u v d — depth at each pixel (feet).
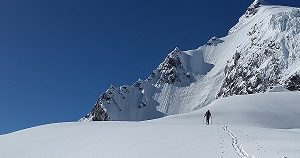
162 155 82.53
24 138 131.75
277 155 71.26
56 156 97.91
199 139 100.12
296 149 77.15
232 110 265.13
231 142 92.68
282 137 101.24
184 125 138.10
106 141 108.78
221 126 133.90
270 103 297.53
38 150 107.76
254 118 238.68
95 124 152.56
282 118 250.16
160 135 111.24
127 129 128.47
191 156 78.38
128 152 90.58
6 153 109.60
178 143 95.35
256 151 77.87
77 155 95.50
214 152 80.12
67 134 129.70
